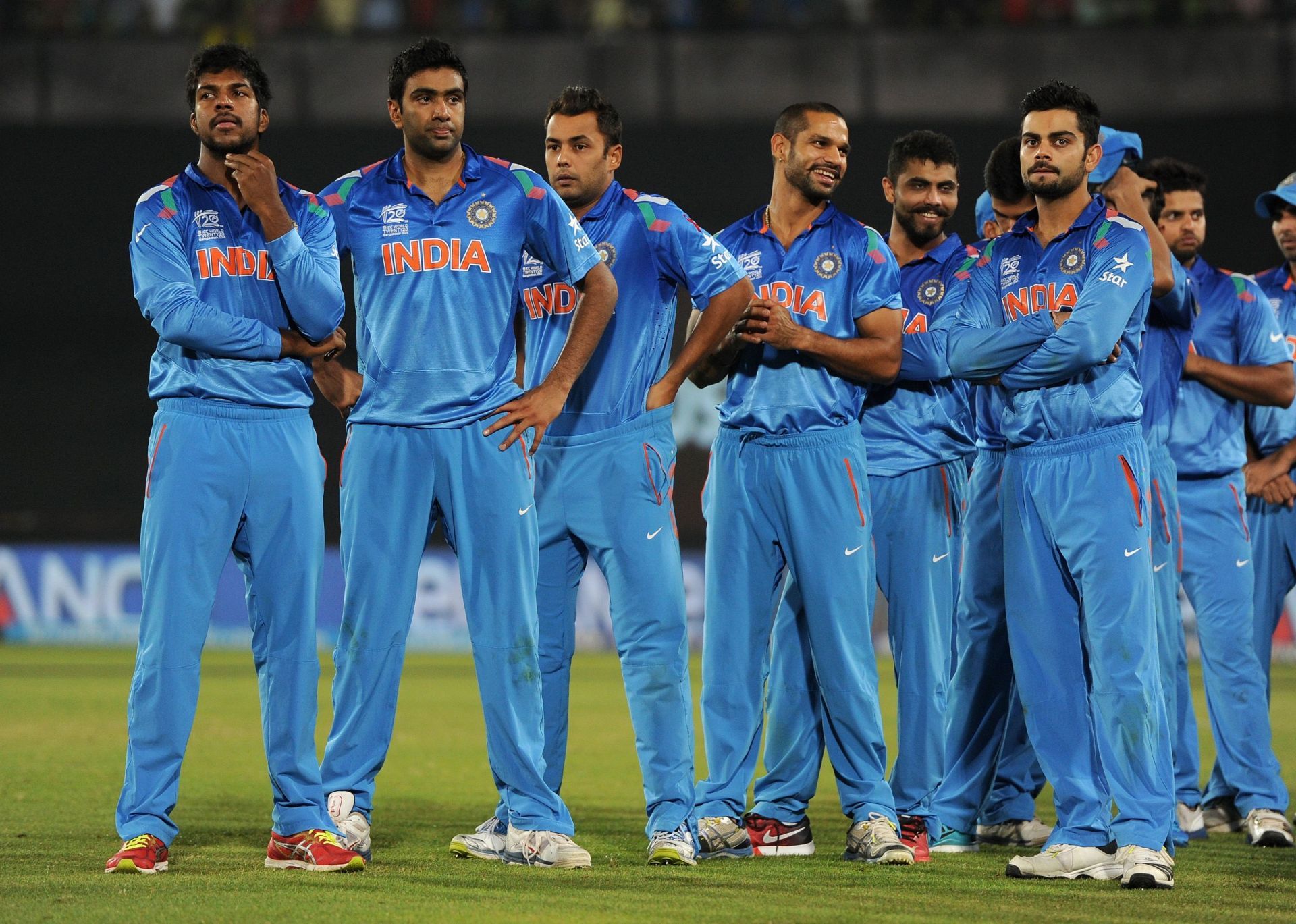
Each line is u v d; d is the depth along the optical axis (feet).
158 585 45.32
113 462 174.29
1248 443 69.77
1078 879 46.93
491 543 47.88
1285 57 193.16
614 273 51.11
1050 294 49.08
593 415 50.96
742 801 52.44
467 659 153.89
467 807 62.95
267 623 46.73
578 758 81.25
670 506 51.78
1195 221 63.16
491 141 180.75
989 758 55.77
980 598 55.47
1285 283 71.00
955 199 57.62
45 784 66.33
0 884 42.32
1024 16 202.49
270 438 46.34
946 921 38.81
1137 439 48.21
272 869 45.65
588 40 196.75
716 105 197.26
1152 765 47.11
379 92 194.90
